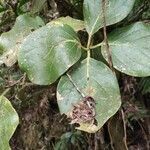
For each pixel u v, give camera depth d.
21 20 0.34
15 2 0.42
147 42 0.28
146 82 0.44
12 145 0.49
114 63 0.28
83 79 0.28
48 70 0.28
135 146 0.56
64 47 0.28
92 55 0.32
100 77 0.28
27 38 0.29
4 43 0.34
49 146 0.50
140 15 0.38
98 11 0.31
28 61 0.28
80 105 0.27
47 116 0.46
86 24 0.31
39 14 0.43
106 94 0.28
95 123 0.27
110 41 0.29
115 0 0.30
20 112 0.43
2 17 0.45
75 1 0.40
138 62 0.28
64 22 0.33
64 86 0.28
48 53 0.28
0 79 0.39
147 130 0.52
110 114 0.27
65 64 0.28
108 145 0.45
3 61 0.33
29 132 0.47
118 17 0.30
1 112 0.30
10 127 0.30
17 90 0.40
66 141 0.50
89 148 0.48
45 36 0.29
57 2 0.41
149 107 0.51
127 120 0.47
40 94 0.42
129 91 0.45
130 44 0.28
